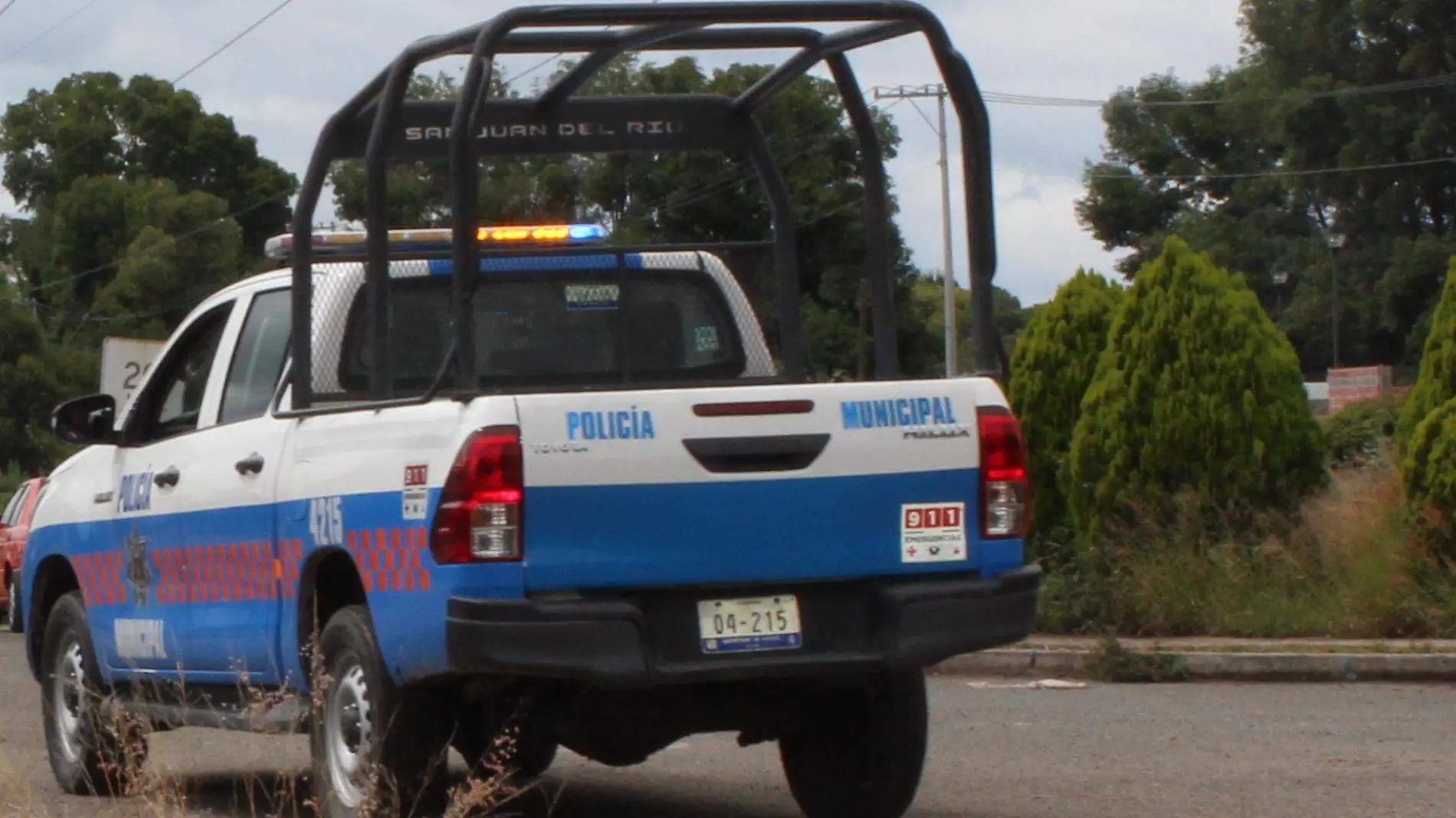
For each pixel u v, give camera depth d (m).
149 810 8.91
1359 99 72.75
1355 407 34.19
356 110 8.86
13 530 27.47
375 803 7.79
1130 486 18.81
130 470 10.37
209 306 10.32
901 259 39.66
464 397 7.53
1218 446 18.62
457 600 7.34
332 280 9.42
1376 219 74.19
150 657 10.02
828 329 33.12
